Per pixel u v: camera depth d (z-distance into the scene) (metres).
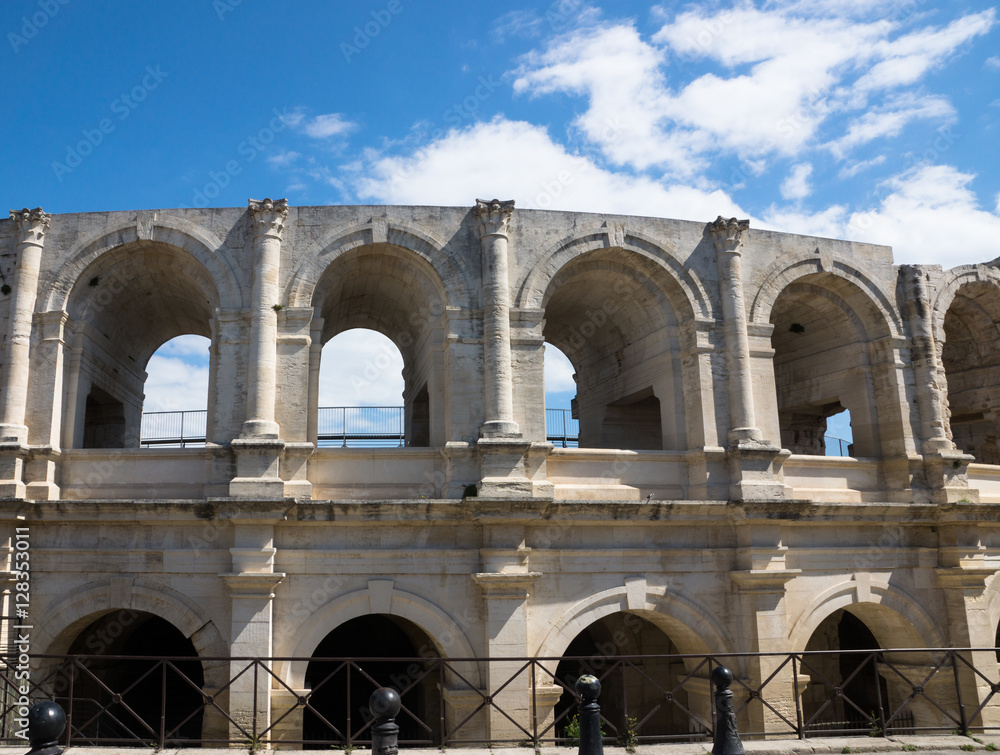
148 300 30.84
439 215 27.97
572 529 26.17
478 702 24.16
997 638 32.22
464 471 25.97
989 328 34.62
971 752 19.19
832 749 19.05
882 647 30.03
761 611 26.08
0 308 26.83
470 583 25.28
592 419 35.94
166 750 19.09
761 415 28.73
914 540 29.16
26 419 26.02
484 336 26.94
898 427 30.23
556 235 28.38
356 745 20.67
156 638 34.38
